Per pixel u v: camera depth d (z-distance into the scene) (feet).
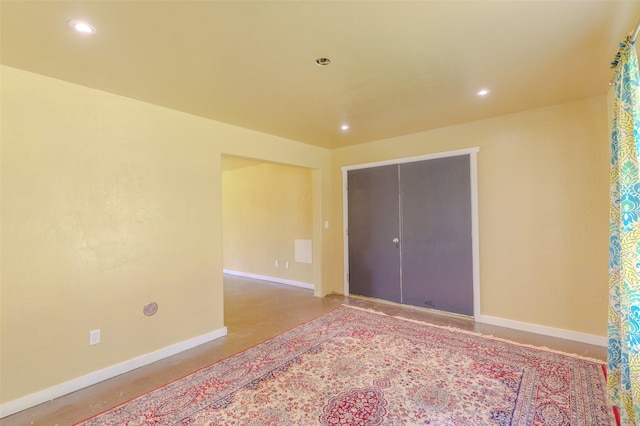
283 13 5.12
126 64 6.84
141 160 9.05
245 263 21.53
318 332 10.89
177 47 6.17
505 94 9.04
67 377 7.54
